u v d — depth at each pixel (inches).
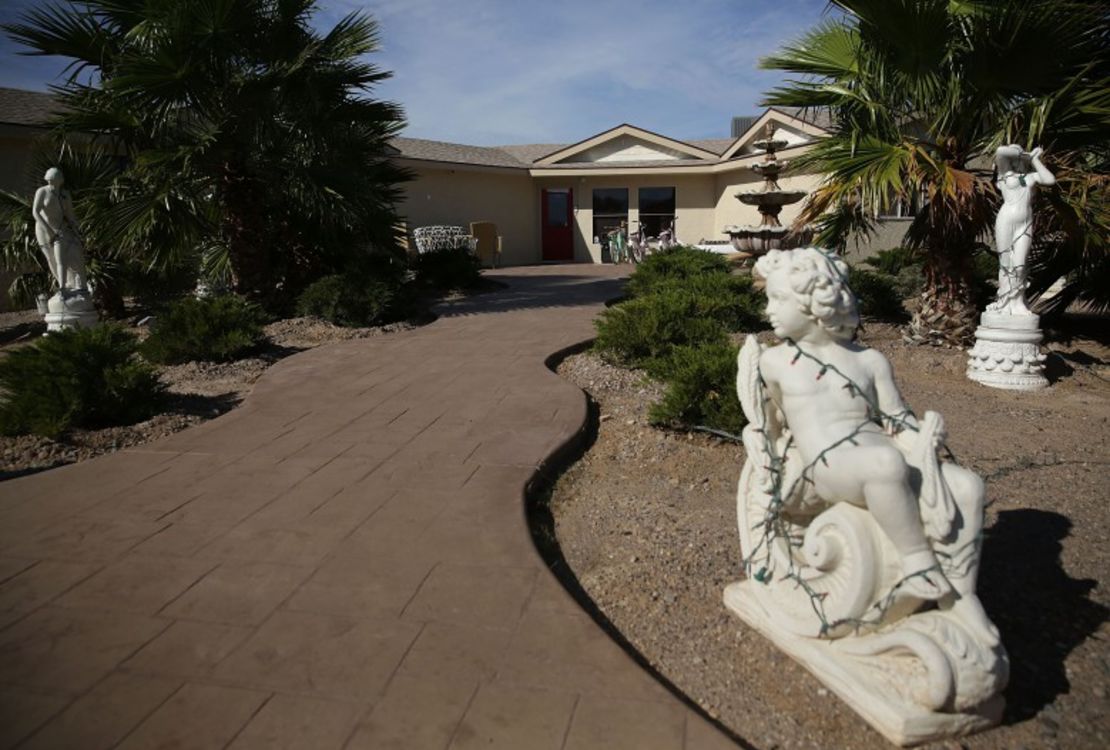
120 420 254.2
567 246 929.5
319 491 181.9
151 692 105.8
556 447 208.8
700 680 110.6
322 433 229.6
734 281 389.4
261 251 440.1
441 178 813.9
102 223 387.9
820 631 106.3
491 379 291.1
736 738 98.3
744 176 791.7
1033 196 280.5
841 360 107.8
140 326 462.3
